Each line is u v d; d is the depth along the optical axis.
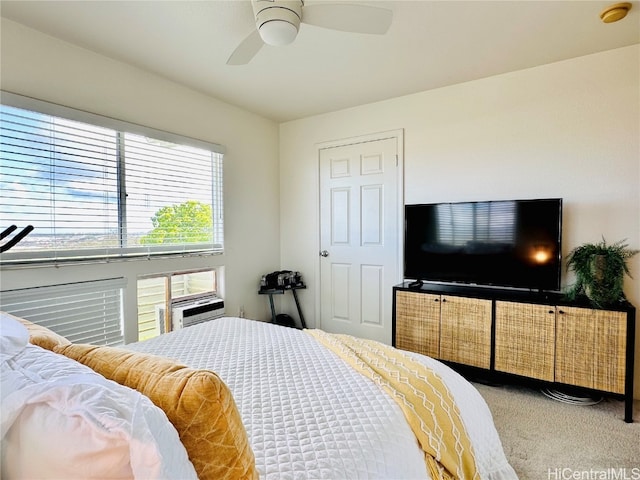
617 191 2.37
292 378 1.32
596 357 2.11
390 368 1.39
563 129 2.53
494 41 2.23
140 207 2.63
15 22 1.97
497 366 2.43
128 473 0.58
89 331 2.33
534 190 2.64
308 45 2.26
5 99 1.92
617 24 2.04
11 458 0.64
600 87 2.40
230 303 3.38
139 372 0.79
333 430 0.99
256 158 3.67
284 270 3.99
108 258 2.42
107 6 1.84
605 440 1.87
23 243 2.02
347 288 3.58
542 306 2.26
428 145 3.07
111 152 2.44
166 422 0.63
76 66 2.23
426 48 2.31
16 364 0.83
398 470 0.95
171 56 2.40
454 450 1.13
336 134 3.58
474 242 2.69
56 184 2.16
